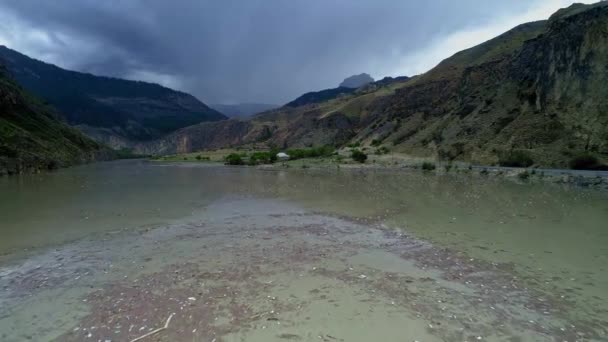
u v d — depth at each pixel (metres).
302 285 9.54
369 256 12.19
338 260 11.73
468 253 12.42
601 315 7.80
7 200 24.92
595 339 6.83
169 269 10.85
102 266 11.19
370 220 18.12
